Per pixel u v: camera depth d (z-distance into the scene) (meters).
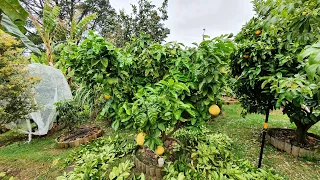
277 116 5.10
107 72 1.97
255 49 2.45
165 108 1.60
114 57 1.94
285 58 2.25
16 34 1.21
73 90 5.68
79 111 4.41
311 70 0.69
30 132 4.00
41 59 5.93
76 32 6.28
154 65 2.18
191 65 2.00
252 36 2.79
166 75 2.04
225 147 2.97
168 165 2.24
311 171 2.37
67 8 12.30
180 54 2.15
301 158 2.67
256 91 2.79
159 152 1.96
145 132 1.81
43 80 4.16
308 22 1.14
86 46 1.87
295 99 2.09
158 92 1.69
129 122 2.02
